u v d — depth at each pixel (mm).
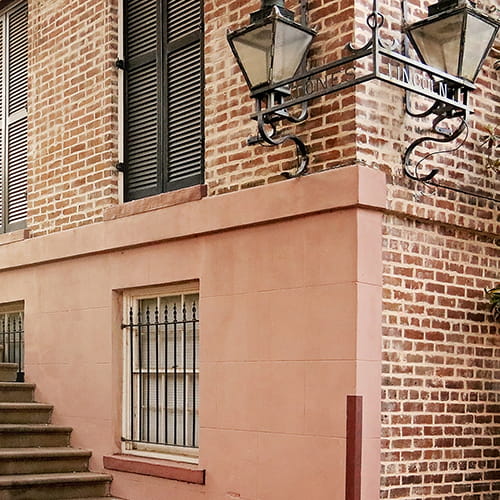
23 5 10133
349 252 6055
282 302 6492
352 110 6160
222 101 7234
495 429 6844
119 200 8391
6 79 10320
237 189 7012
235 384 6805
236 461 6734
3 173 10250
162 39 8133
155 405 7941
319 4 6469
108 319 8242
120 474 7906
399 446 6168
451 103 6070
